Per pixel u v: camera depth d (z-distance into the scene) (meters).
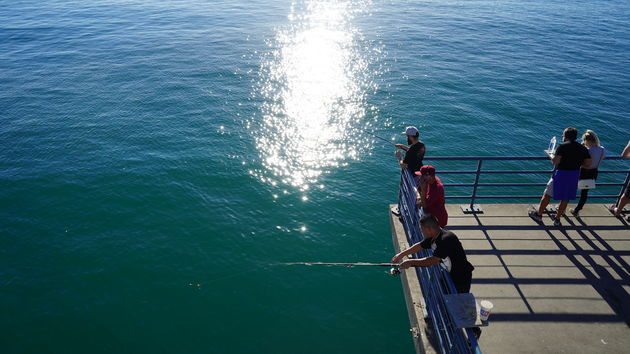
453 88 22.33
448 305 4.35
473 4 49.47
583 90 22.11
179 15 40.88
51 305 9.33
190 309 9.24
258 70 25.03
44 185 13.71
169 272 10.31
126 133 17.28
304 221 12.27
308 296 9.58
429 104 20.31
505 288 6.01
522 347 5.12
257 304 9.36
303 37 32.94
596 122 18.52
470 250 6.83
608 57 28.16
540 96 21.25
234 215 12.52
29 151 15.74
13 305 9.31
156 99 20.69
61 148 16.02
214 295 9.62
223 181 14.26
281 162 15.53
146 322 8.91
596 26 38.12
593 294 5.88
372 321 8.88
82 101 20.33
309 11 44.19
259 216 12.51
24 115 18.67
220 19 39.28
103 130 17.48
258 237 11.59
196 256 10.84
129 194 13.38
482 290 5.98
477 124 18.30
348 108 20.00
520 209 7.92
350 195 13.58
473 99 20.88
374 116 19.19
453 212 7.89
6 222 12.03
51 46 29.75
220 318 9.00
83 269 10.38
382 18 40.78
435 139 17.05
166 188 13.76
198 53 28.12
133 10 43.50
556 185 7.01
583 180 7.21
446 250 4.63
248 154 16.02
